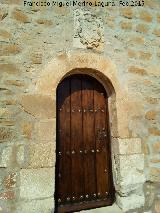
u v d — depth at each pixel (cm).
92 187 273
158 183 281
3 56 242
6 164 225
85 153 276
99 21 287
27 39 254
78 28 275
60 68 259
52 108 249
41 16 263
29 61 250
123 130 276
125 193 262
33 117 241
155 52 314
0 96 235
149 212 270
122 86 284
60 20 270
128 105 284
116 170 274
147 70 303
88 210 263
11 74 242
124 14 304
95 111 290
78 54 269
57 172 259
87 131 282
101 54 281
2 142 228
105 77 280
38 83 249
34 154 234
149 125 292
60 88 278
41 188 230
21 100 240
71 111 278
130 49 298
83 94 288
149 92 300
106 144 288
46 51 258
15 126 234
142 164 278
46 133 242
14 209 220
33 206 225
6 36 247
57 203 254
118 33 295
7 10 252
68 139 271
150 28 318
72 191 263
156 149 289
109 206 272
